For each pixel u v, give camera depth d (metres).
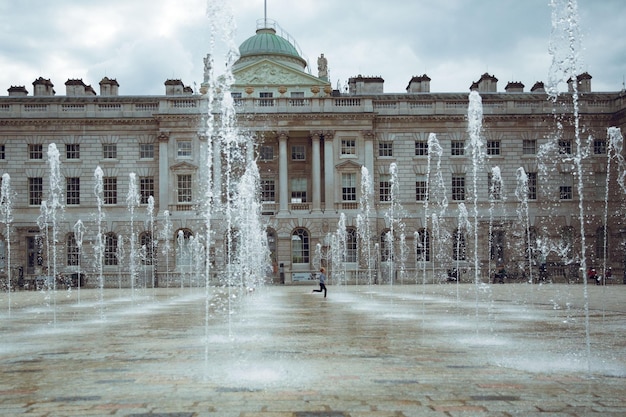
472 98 34.59
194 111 74.25
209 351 16.09
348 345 17.08
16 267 72.75
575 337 18.70
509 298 40.41
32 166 74.44
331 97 75.38
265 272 72.56
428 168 75.81
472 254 75.06
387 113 76.19
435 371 12.86
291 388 11.23
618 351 15.66
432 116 76.00
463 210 75.25
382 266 74.69
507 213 75.44
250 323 23.98
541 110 76.19
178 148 74.69
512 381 11.78
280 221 74.25
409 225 75.31
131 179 73.94
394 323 23.53
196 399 10.40
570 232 75.38
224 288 66.44
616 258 74.31
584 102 76.19
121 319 26.64
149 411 9.59
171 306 36.09
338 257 73.81
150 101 75.56
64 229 74.12
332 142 75.38
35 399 10.54
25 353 16.06
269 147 77.69
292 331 20.88
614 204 74.75
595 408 9.62
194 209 73.69
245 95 79.38
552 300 37.84
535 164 76.00
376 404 9.93
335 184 75.19
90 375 12.73
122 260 74.00
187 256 73.12
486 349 16.12
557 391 10.88
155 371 13.11
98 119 74.69
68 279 71.00
